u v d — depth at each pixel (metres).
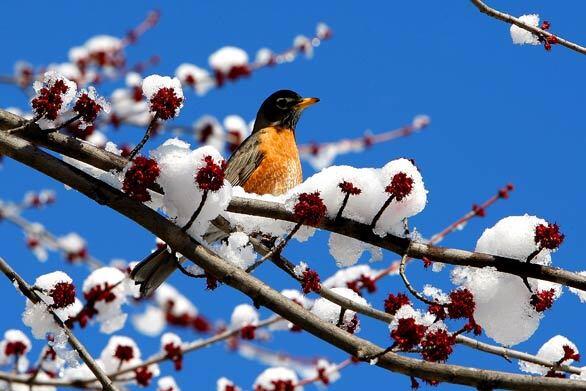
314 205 7.20
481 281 7.40
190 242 6.95
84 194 7.06
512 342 7.39
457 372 6.66
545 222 7.57
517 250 7.49
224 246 7.55
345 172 7.60
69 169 7.10
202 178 6.89
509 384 6.60
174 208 7.09
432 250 7.45
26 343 11.38
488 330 7.39
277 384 13.20
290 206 7.54
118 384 11.57
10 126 7.54
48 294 7.62
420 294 7.02
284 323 13.29
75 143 7.64
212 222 8.00
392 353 6.75
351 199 7.54
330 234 7.84
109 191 7.04
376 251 7.76
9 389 10.59
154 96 7.07
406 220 7.59
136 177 6.86
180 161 7.06
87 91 7.45
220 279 6.88
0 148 7.14
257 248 9.99
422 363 6.68
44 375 11.38
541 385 6.59
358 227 7.47
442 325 6.89
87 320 9.66
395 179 7.29
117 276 10.10
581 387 6.57
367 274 13.31
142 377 11.52
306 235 7.96
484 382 6.63
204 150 7.12
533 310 7.38
